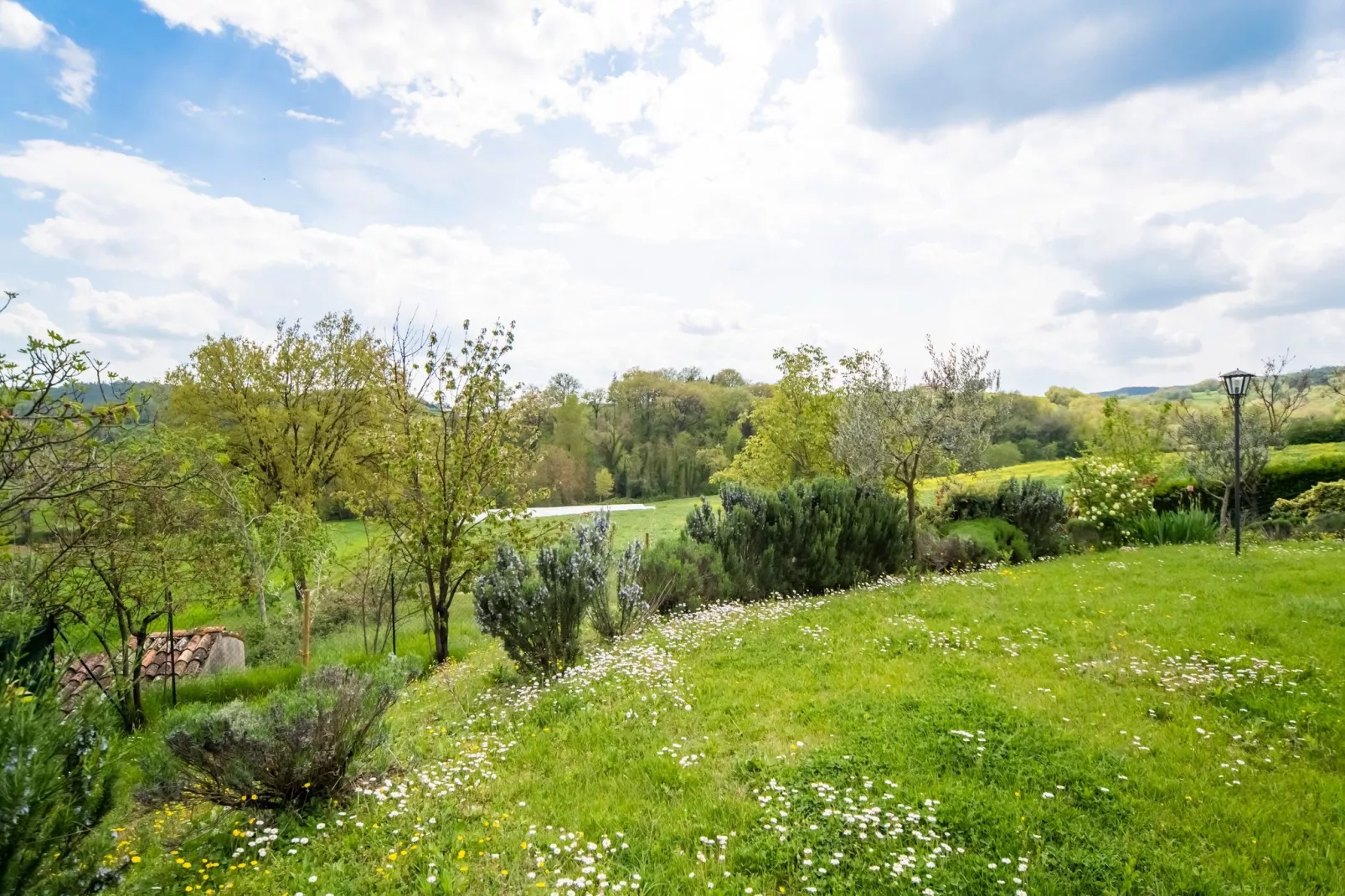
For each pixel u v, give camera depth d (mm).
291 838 4715
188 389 24734
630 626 10102
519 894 3887
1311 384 20375
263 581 13961
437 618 12859
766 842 4180
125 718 9031
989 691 6641
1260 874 3781
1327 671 6645
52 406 4895
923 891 3656
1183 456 21172
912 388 15195
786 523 12969
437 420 13203
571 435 52812
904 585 12453
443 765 5695
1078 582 11547
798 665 7793
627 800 4902
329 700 5371
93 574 8750
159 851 4766
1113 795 4605
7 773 3248
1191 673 6875
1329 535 16922
